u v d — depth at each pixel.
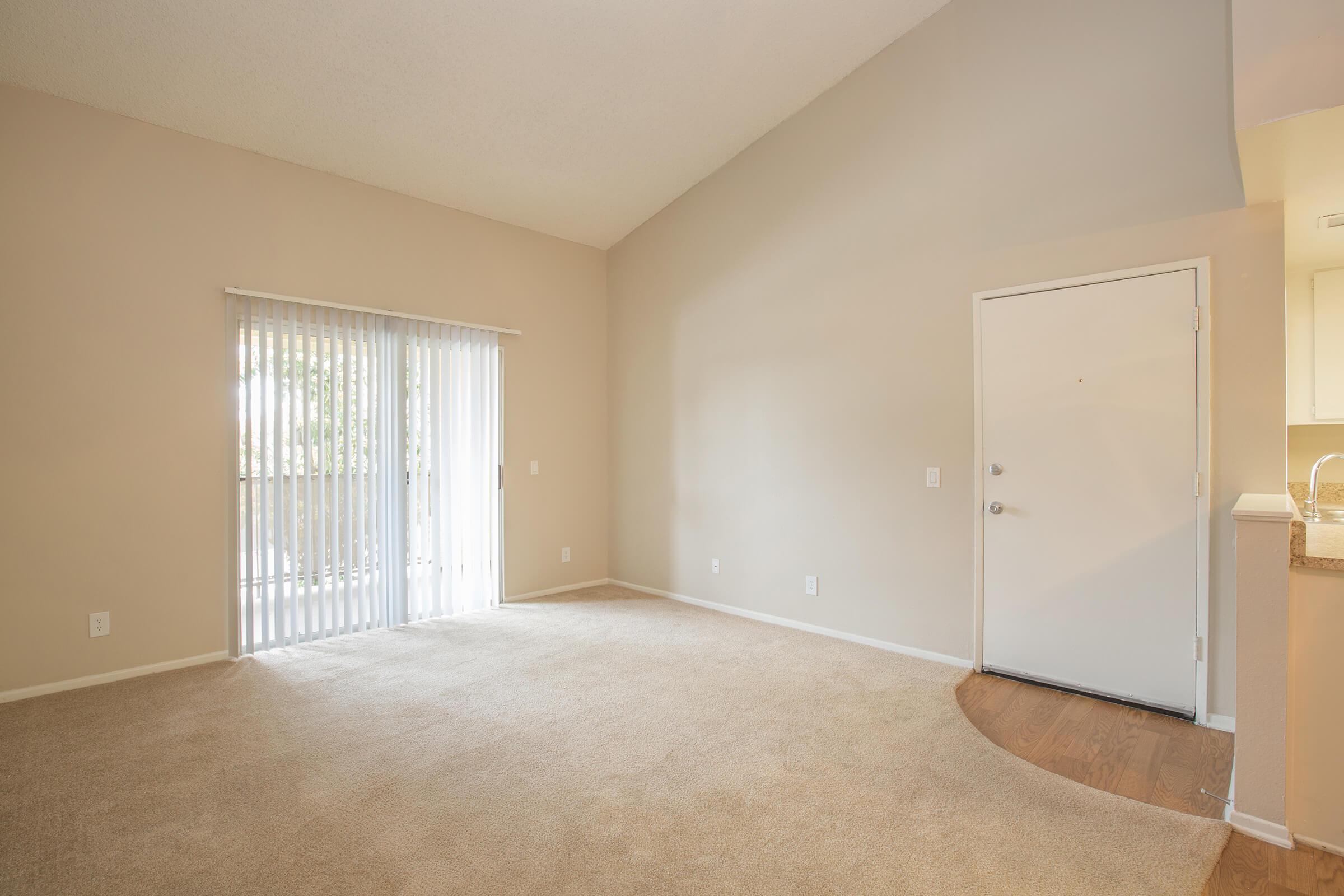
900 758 2.45
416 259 4.34
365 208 4.11
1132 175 2.90
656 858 1.86
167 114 3.32
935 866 1.83
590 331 5.37
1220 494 2.70
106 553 3.22
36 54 2.85
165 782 2.27
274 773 2.33
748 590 4.43
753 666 3.44
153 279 3.34
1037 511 3.16
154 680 3.23
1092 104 3.00
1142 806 2.11
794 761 2.43
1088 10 3.01
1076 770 2.38
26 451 3.03
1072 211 3.06
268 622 3.66
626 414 5.30
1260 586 1.96
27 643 3.03
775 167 4.23
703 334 4.71
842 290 3.90
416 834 1.97
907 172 3.61
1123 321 2.92
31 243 3.03
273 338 3.71
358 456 4.02
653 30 3.27
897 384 3.65
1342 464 3.15
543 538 5.03
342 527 3.98
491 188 4.38
